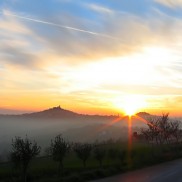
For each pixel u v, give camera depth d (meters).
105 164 41.19
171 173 32.69
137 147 57.75
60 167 34.88
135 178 28.98
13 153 29.17
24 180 29.11
